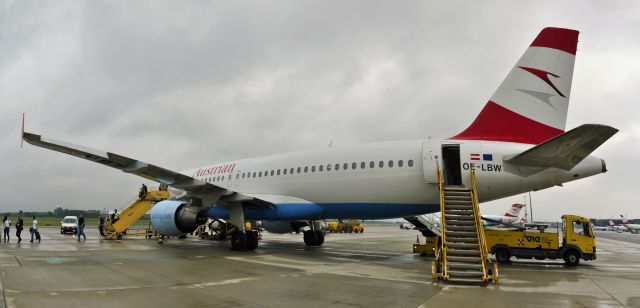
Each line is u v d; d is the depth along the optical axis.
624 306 7.17
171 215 18.06
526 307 6.96
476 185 13.31
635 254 21.41
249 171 19.72
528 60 14.06
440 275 10.08
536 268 13.81
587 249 14.62
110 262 12.42
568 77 13.59
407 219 19.33
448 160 14.92
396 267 12.68
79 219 23.02
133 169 14.92
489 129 14.30
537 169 12.91
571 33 13.79
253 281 9.37
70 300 6.93
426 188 14.05
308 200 16.92
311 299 7.42
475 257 10.69
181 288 8.29
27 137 13.24
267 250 18.55
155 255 14.98
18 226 21.20
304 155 17.56
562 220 15.41
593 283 10.01
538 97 13.78
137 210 25.53
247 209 18.56
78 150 13.77
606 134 10.45
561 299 7.74
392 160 14.76
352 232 51.59
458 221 12.02
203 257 14.57
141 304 6.75
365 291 8.29
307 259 14.83
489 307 6.93
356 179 15.47
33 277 9.28
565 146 11.44
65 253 15.05
